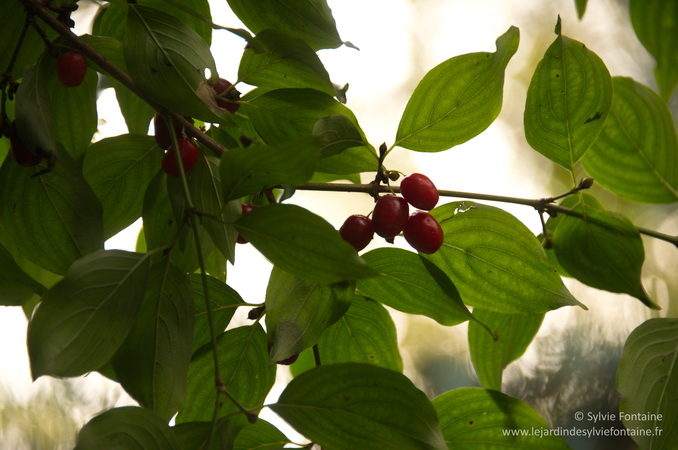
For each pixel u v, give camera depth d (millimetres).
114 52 726
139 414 651
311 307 710
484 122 739
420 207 718
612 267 784
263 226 646
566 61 757
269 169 647
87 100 744
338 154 731
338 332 771
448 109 733
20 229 708
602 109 765
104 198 756
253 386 741
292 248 646
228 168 650
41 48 733
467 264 739
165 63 687
